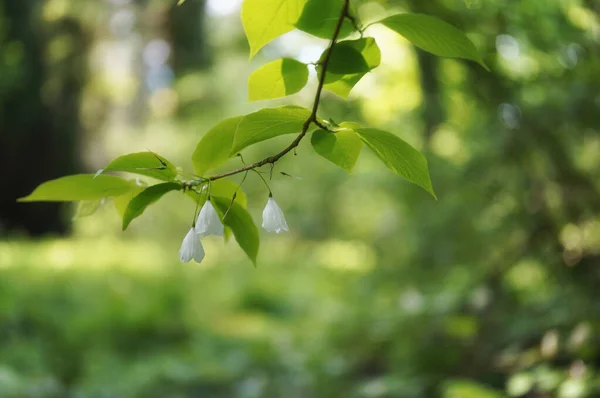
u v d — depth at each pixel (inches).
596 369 67.2
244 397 97.4
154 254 243.4
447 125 93.7
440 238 102.4
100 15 305.0
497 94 78.3
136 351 130.1
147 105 362.0
